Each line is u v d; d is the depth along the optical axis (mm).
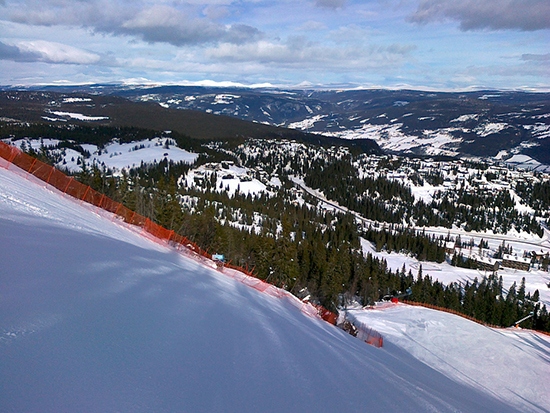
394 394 9523
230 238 65312
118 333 6820
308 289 62250
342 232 142750
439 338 42312
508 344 42312
